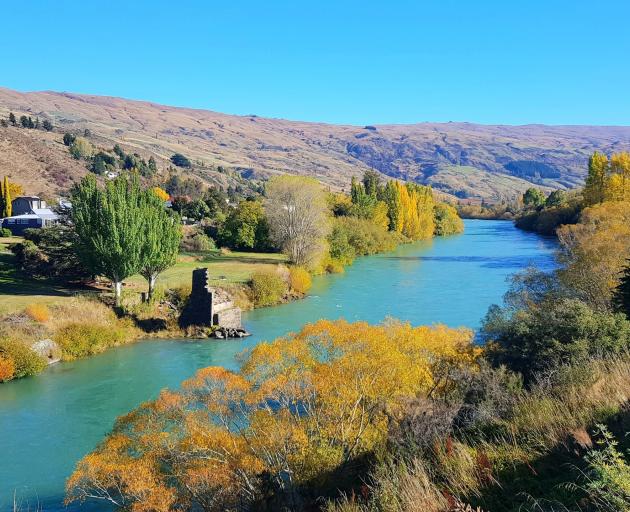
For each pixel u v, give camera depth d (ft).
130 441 53.98
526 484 25.27
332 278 221.46
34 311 119.65
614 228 151.02
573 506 21.47
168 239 150.10
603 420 28.68
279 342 62.95
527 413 33.63
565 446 27.14
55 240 167.32
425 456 36.01
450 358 66.08
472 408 47.09
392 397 56.18
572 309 69.51
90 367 109.19
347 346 60.03
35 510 57.31
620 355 48.26
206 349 122.21
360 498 33.96
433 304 164.25
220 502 47.55
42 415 83.71
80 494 54.44
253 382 58.18
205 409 55.98
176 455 52.08
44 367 107.34
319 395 57.41
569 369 42.98
